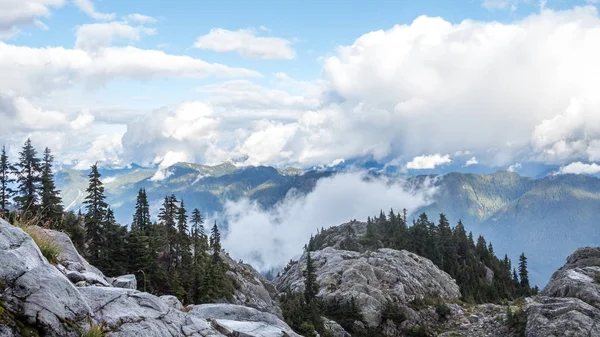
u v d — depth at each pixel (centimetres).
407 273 11481
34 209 5175
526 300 9219
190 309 1795
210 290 6775
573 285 5872
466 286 12519
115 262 5994
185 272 7631
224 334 1425
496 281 13975
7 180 5275
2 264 861
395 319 9044
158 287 6462
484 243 17362
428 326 9131
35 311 825
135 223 8619
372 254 12962
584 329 4881
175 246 8662
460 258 15262
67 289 934
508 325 6462
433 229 16425
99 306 1051
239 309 1788
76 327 887
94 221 6238
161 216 8319
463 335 7475
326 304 9712
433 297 11038
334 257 13300
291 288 12306
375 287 10512
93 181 6328
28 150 5469
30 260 955
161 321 1150
